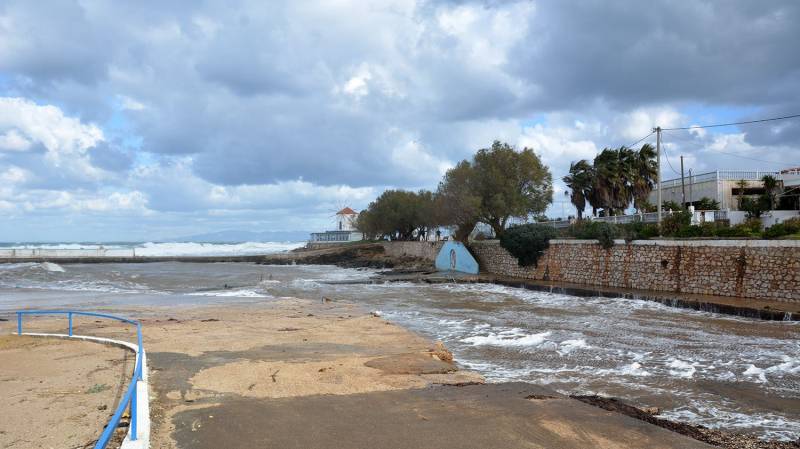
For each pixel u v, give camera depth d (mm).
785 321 20328
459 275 49125
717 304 23078
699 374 13039
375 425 8227
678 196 53312
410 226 87375
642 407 10266
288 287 42469
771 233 28203
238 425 8148
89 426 7938
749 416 9836
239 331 19609
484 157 52938
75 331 19438
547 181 53469
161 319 23609
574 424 8328
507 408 9234
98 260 85875
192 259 92250
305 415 8734
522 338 18422
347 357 14500
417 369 12742
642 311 24688
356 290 39594
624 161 57406
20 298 34250
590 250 36469
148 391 10109
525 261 44156
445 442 7469
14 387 10422
